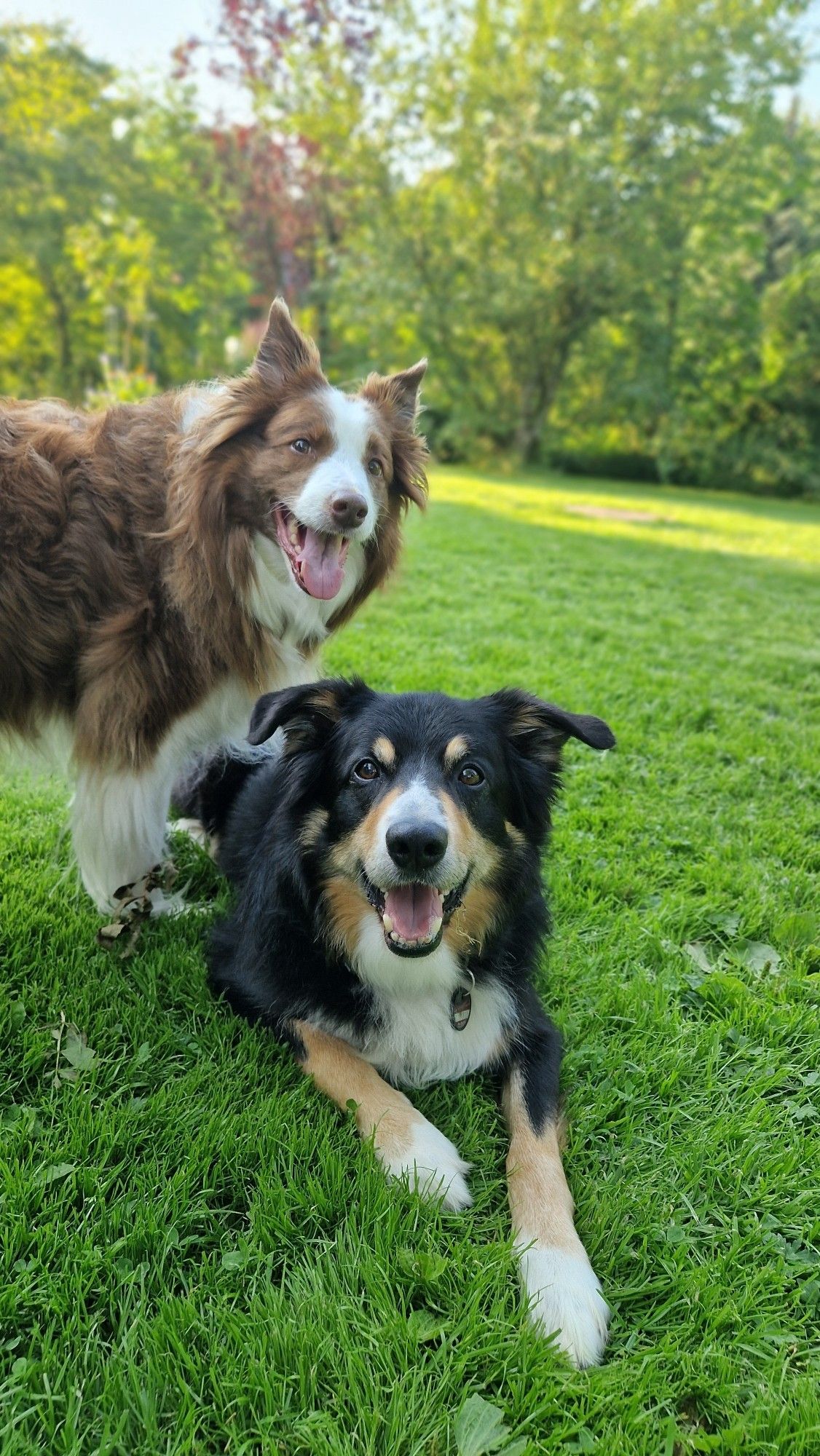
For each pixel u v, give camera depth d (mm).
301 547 717
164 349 8023
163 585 670
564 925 777
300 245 7270
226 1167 513
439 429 6961
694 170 6102
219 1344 417
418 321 6430
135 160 6645
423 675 1286
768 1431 405
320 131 6219
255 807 760
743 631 1826
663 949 745
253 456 720
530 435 6934
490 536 2807
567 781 1034
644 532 3379
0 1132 521
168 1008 647
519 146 5844
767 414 7332
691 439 7215
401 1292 446
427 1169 512
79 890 771
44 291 7078
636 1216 506
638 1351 437
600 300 6195
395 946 563
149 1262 458
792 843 934
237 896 720
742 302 6754
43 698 679
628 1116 571
